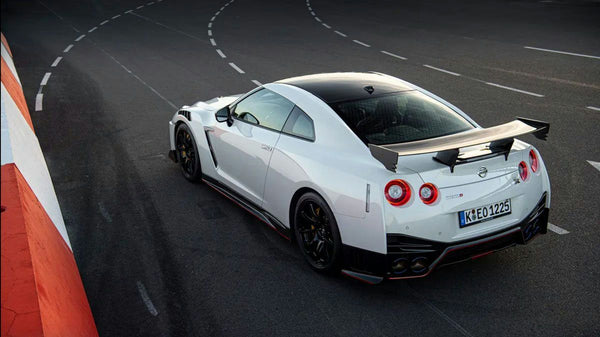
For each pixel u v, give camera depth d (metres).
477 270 4.18
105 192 5.96
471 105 9.20
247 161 4.95
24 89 11.25
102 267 4.39
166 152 7.28
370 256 3.70
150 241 4.82
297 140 4.36
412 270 3.65
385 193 3.54
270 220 4.77
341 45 15.90
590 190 5.63
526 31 17.11
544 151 6.86
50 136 8.12
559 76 11.15
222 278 4.19
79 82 11.84
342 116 4.13
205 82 11.66
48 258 3.25
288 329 3.54
